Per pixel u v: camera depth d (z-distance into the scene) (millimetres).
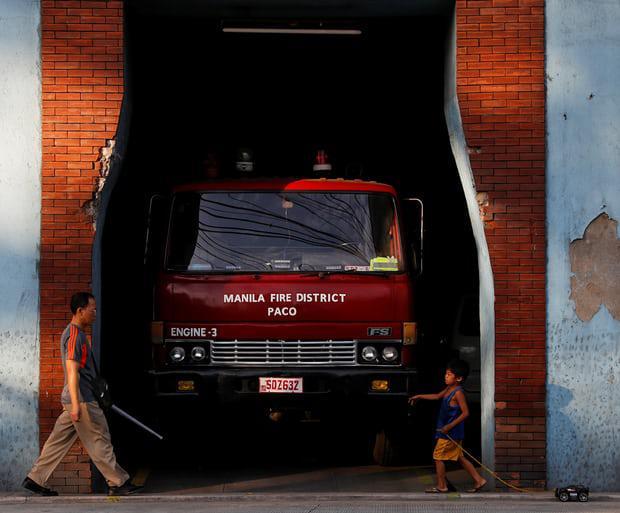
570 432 11891
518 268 11984
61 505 11055
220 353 12680
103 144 11930
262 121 19016
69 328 11086
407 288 12867
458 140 12430
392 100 18391
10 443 11719
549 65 12062
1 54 11898
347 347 12688
